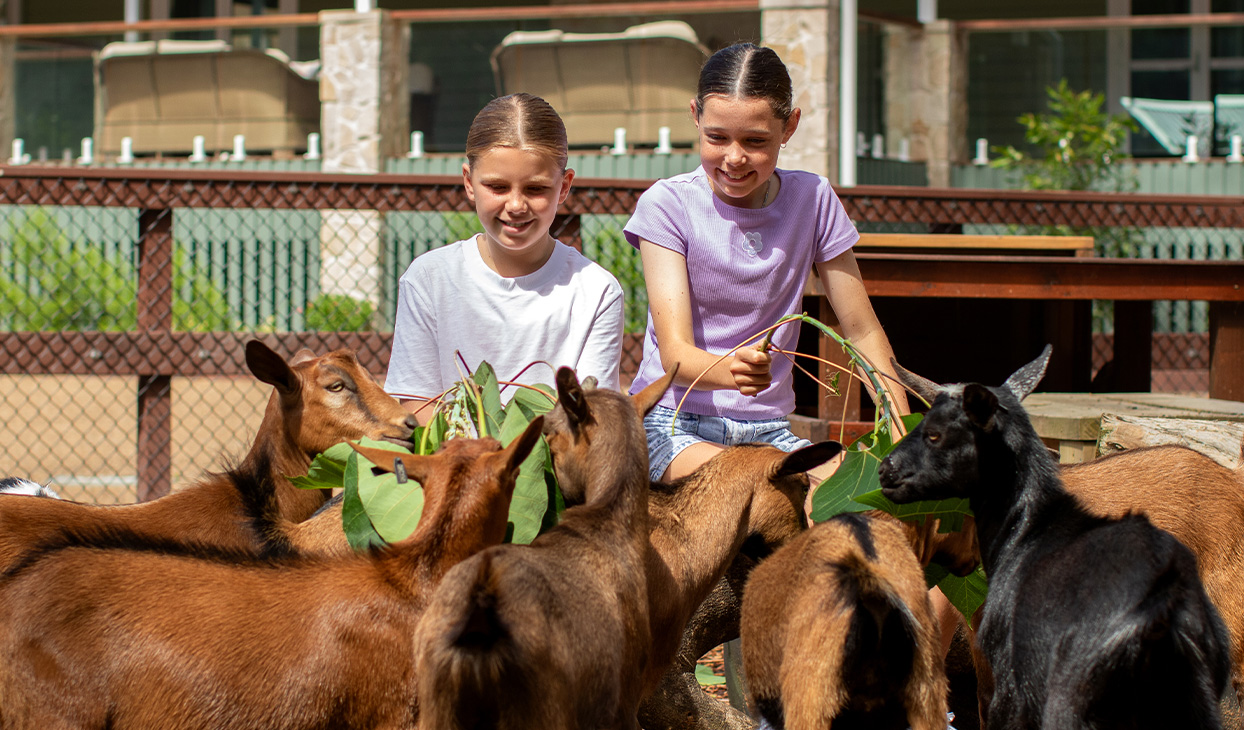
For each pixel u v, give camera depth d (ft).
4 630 9.66
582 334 13.55
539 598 8.68
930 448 10.51
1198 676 9.02
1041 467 10.38
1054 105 41.73
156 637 9.53
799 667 9.77
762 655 10.61
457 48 45.21
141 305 25.52
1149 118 45.09
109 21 60.90
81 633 9.57
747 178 13.15
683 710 13.34
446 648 8.39
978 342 23.71
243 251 30.48
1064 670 9.36
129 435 32.22
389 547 9.95
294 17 45.32
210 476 12.83
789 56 40.52
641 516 10.12
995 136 45.01
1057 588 9.68
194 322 33.12
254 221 38.99
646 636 9.91
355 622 9.61
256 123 46.34
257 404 34.58
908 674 9.55
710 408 13.85
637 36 42.57
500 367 13.55
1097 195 27.25
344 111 44.73
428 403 13.25
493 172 12.84
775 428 14.08
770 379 11.96
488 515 9.79
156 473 25.64
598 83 43.21
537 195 12.98
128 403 35.55
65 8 60.90
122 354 25.73
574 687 8.80
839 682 9.56
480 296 13.57
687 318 13.62
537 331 13.48
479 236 14.05
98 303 33.78
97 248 36.27
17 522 11.50
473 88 45.21
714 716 13.43
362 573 9.91
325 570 10.01
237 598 9.78
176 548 10.17
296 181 24.11
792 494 11.82
